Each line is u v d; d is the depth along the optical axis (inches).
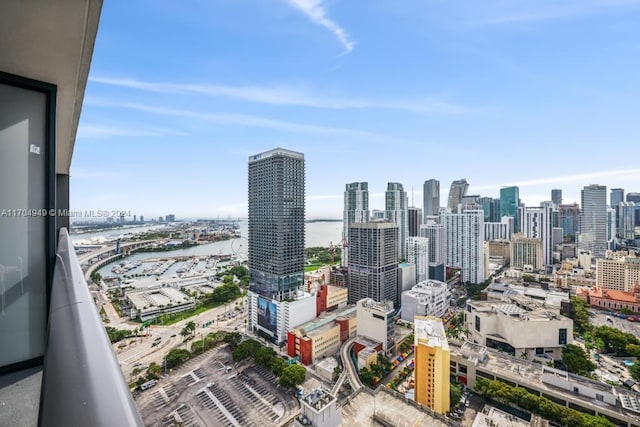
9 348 123.4
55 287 73.5
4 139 126.6
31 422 97.5
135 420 29.1
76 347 43.4
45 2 97.7
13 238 126.6
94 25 112.9
